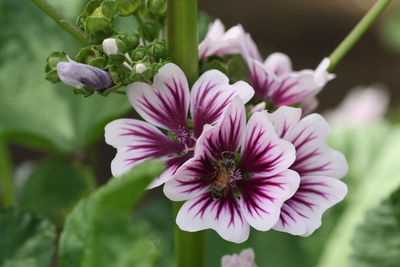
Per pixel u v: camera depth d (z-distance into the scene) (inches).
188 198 18.8
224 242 25.4
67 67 18.5
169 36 19.5
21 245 20.8
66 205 26.1
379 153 25.5
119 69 18.9
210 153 19.1
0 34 27.2
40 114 27.1
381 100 37.2
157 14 19.8
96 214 16.7
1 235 20.8
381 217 21.3
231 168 18.9
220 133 19.0
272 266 25.2
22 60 27.3
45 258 20.8
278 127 19.2
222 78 19.1
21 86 27.2
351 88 58.9
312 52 62.5
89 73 18.6
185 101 19.2
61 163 26.2
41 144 27.0
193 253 20.9
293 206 19.1
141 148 19.0
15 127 26.7
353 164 25.5
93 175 26.5
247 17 64.7
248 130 19.0
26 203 26.0
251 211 18.7
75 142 26.9
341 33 64.3
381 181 25.1
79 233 17.3
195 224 18.6
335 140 25.9
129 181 16.5
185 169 18.8
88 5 19.3
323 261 24.9
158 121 19.2
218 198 18.9
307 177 19.3
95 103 26.7
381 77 60.4
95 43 19.2
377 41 63.1
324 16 65.7
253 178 19.0
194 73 19.6
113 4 19.1
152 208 26.6
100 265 16.8
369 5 67.6
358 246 21.4
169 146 19.2
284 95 20.7
